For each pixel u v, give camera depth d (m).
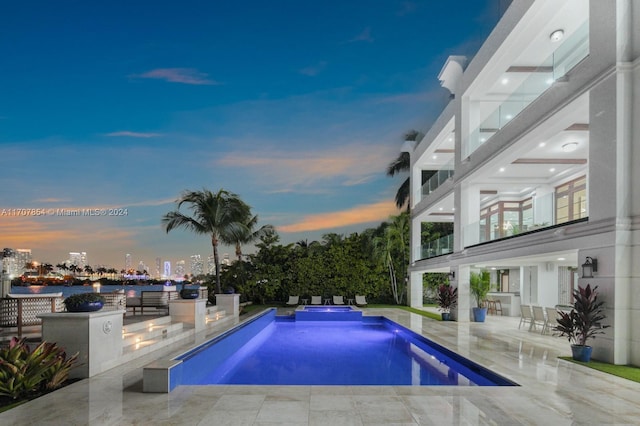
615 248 8.27
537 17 12.00
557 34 12.88
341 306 23.83
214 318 15.16
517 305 19.47
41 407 5.36
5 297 8.64
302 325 18.55
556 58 11.08
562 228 9.99
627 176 8.38
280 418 5.04
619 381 6.93
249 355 11.27
